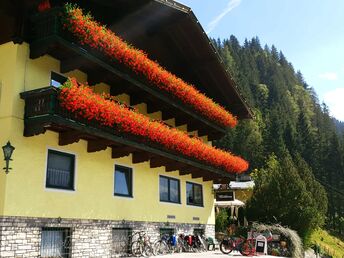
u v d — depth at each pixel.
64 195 13.08
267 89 129.88
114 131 13.71
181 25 18.77
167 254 17.02
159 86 16.58
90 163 14.35
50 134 12.91
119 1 16.11
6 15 12.18
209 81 22.33
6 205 11.25
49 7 12.93
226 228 30.39
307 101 155.62
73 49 12.62
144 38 18.62
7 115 11.84
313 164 89.81
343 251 52.25
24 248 11.54
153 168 17.92
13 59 12.24
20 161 11.82
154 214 17.48
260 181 30.73
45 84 12.98
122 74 14.60
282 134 91.00
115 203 15.27
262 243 19.47
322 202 36.81
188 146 17.80
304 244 27.58
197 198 21.47
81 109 12.23
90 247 13.77
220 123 21.30
